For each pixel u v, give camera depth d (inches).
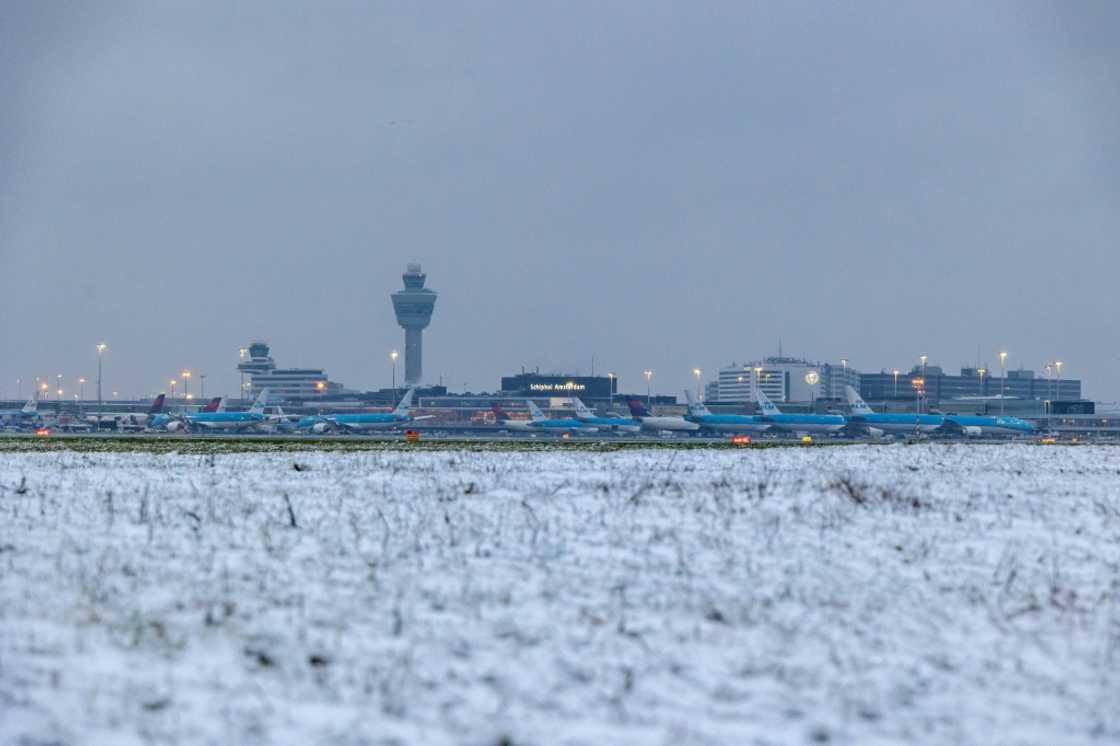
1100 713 1043.9
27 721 939.3
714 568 1582.2
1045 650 1238.3
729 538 1814.7
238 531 1817.2
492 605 1349.7
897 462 3555.6
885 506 2202.3
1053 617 1370.6
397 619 1256.8
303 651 1152.8
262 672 1088.2
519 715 997.8
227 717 967.6
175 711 978.1
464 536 1788.9
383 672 1096.2
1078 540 1866.4
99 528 1836.9
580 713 1009.5
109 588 1381.6
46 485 2583.7
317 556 1608.0
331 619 1268.5
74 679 1046.4
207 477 2802.7
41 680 1040.2
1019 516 2107.5
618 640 1224.2
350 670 1100.5
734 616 1330.0
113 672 1070.4
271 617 1268.5
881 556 1700.3
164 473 2945.4
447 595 1390.3
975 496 2401.6
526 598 1386.6
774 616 1337.4
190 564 1537.9
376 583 1443.2
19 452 4598.9
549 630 1251.8
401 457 3737.7
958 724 1011.3
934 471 3095.5
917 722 1013.8
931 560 1683.1
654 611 1344.7
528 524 1920.5
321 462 3435.0
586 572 1537.9
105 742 903.7
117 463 3459.6
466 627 1254.3
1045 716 1034.7
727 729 981.8
